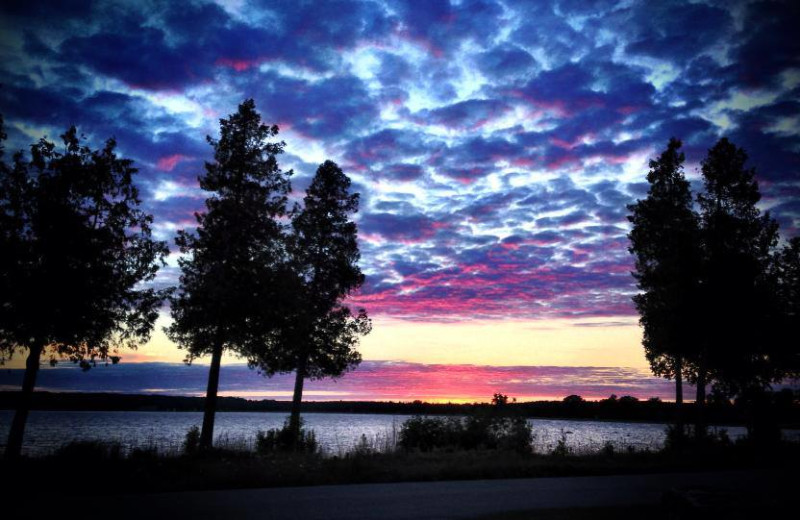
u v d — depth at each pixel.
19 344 17.62
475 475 14.40
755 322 25.42
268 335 23.41
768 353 26.66
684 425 26.92
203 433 21.30
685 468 17.20
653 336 27.64
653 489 12.53
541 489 12.30
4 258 16.80
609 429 77.88
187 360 23.41
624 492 12.00
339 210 32.22
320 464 15.55
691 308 25.67
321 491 11.52
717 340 25.31
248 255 23.12
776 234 27.16
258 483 12.28
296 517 8.73
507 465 15.95
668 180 29.95
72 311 17.50
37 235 17.69
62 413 166.25
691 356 26.62
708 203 28.38
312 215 31.56
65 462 13.93
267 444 24.08
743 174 27.80
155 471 13.30
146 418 138.25
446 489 12.09
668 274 27.12
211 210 23.94
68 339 17.98
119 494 10.74
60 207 17.75
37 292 16.95
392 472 14.16
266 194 24.42
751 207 27.66
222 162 24.47
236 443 24.73
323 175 32.12
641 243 29.89
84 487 11.32
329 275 30.53
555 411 85.19
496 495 11.34
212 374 22.05
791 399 26.62
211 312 21.81
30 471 12.81
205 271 22.83
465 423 24.95
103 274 18.20
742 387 26.28
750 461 19.64
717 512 7.80
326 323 29.77
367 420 135.12
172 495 10.71
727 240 27.23
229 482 12.22
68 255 17.81
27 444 32.00
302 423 28.16
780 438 25.70
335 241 31.34
